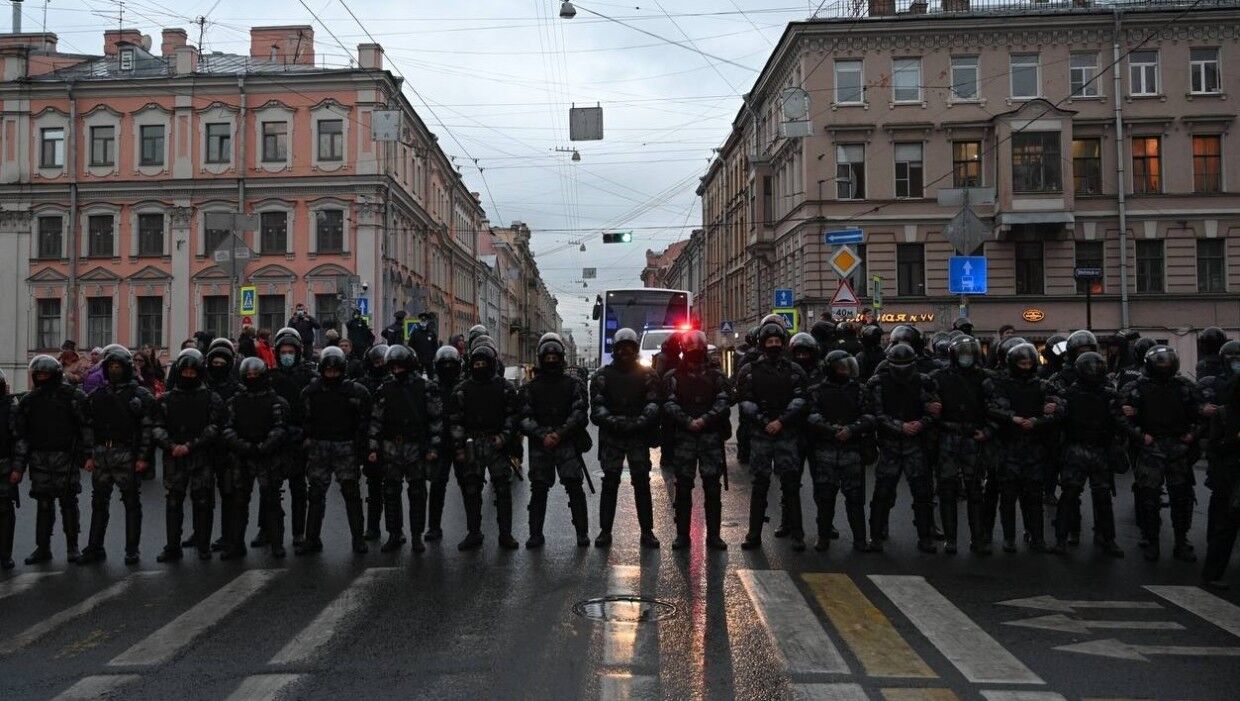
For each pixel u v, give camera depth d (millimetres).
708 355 9539
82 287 42250
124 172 42188
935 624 6773
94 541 9219
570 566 8594
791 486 9383
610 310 31188
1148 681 5602
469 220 70812
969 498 9336
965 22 36125
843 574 8305
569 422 9445
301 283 41562
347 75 41312
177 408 9242
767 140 45969
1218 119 36250
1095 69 36656
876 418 9305
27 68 43000
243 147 41594
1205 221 36531
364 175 41250
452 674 5695
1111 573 8445
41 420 9141
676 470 9422
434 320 19469
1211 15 36031
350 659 6004
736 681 5562
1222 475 7883
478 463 9469
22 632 6766
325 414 9492
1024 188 36031
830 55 36875
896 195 36812
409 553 9352
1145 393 9164
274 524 9336
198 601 7562
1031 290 36844
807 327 37062
